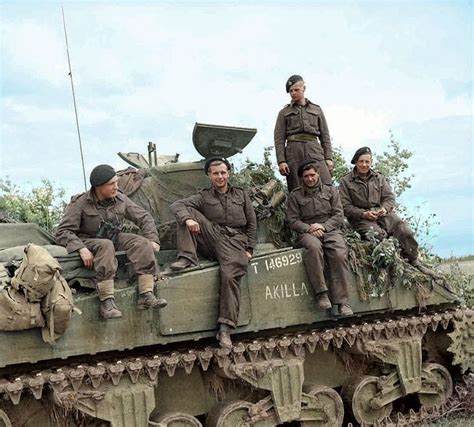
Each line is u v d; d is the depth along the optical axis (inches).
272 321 428.8
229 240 415.5
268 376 427.5
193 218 414.9
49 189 713.6
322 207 457.7
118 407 379.6
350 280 460.4
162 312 391.9
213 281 410.9
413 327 491.8
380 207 494.3
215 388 431.5
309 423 449.4
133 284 391.9
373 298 470.0
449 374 516.1
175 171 466.9
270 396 430.6
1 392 348.5
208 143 459.8
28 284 339.0
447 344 524.1
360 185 494.0
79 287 380.8
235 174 476.1
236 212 421.4
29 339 352.8
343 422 488.4
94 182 384.8
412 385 488.7
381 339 482.6
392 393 485.1
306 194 461.1
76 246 373.7
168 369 393.4
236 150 468.8
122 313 380.2
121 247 386.6
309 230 449.7
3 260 367.2
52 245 381.4
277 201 468.4
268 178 490.3
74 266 377.1
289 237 473.7
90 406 372.5
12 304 340.5
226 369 414.3
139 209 400.5
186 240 413.4
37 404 381.4
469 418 496.7
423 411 496.4
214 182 421.1
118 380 379.9
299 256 442.9
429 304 498.9
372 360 485.4
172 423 402.0
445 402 508.4
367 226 486.9
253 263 426.0
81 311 367.6
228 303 405.4
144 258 379.9
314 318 444.1
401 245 494.0
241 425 424.2
